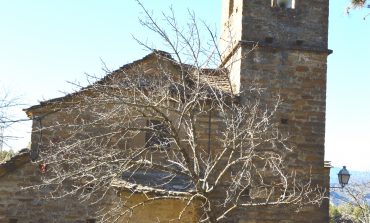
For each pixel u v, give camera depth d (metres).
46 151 15.24
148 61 16.80
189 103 11.78
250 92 17.64
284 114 17.86
